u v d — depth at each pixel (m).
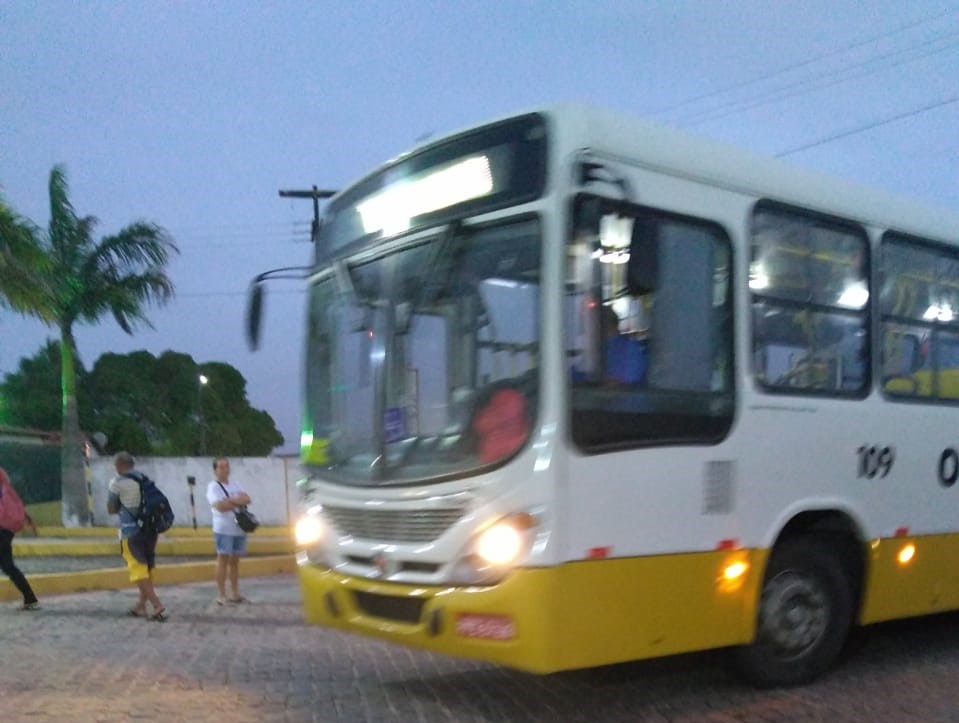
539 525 5.27
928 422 7.42
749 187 6.41
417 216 6.26
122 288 22.44
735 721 6.06
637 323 5.68
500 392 5.52
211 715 6.34
